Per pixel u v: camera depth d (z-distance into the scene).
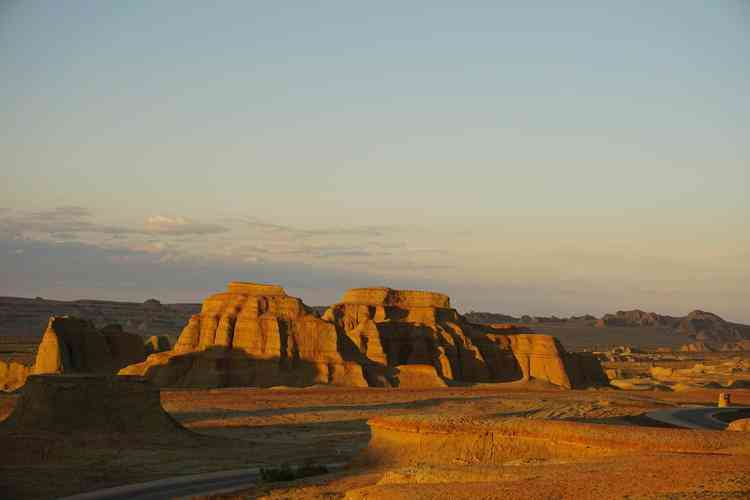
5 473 47.72
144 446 58.41
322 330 117.06
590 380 144.62
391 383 115.62
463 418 44.78
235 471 50.97
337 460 55.94
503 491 26.95
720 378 175.00
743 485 25.31
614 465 30.06
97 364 109.81
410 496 27.70
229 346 113.31
